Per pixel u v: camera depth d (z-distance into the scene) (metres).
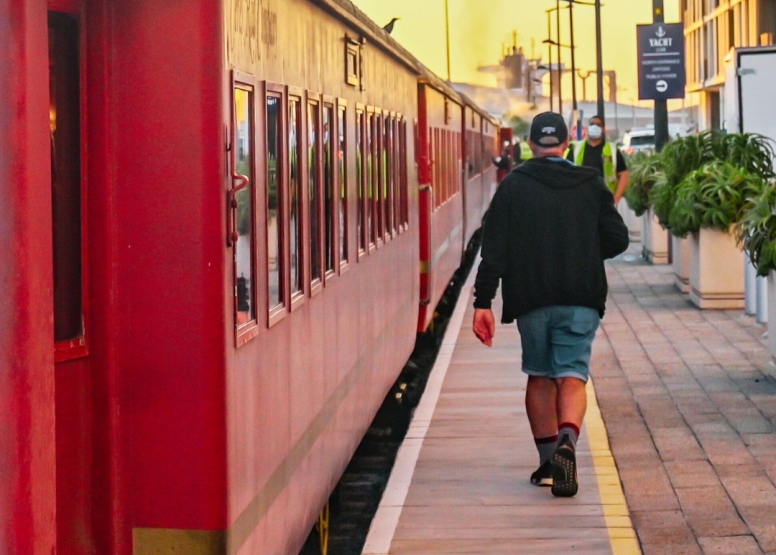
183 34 4.27
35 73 3.58
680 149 19.28
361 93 8.86
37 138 3.59
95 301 4.31
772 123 19.53
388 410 12.95
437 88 17.14
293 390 5.91
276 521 5.43
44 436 3.62
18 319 3.53
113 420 4.35
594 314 8.23
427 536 7.62
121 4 4.27
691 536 7.43
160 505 4.38
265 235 5.26
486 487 8.71
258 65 5.14
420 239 14.91
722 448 9.52
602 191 8.20
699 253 17.56
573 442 8.14
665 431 10.13
